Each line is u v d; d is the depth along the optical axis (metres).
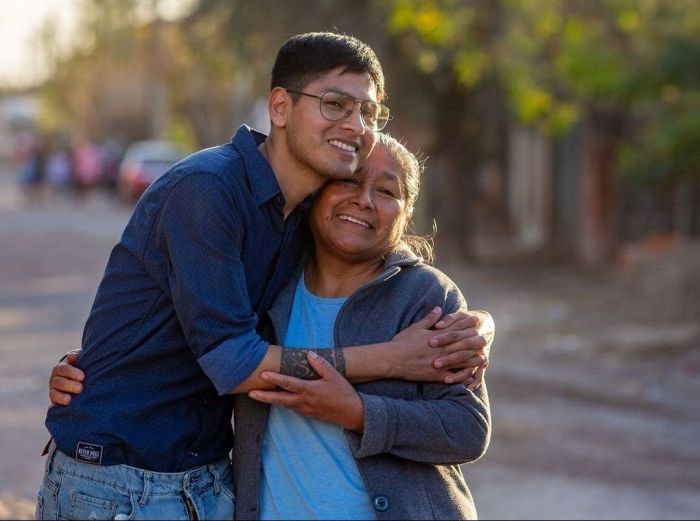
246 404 3.74
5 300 16.89
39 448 8.36
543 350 13.67
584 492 8.12
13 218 33.88
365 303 3.73
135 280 3.64
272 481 3.66
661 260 17.78
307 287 3.85
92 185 44.53
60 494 3.65
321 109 3.63
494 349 13.77
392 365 3.59
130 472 3.60
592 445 9.54
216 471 3.75
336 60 3.65
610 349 13.65
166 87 49.41
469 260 22.72
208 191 3.53
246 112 46.47
